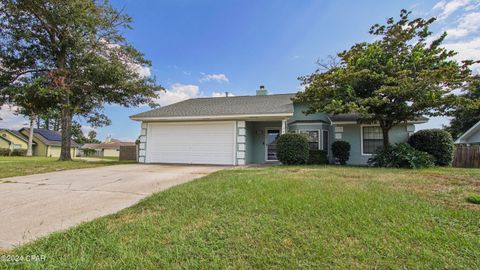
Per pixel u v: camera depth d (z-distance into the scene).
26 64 12.55
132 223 3.43
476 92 14.48
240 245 2.71
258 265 2.36
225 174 7.36
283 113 10.78
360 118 10.71
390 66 9.81
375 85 10.21
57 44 12.26
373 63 10.16
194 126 12.43
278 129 13.48
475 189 4.78
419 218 3.29
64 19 11.66
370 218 3.29
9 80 11.94
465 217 3.30
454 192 4.56
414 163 8.90
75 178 7.16
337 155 12.21
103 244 2.81
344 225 3.10
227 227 3.15
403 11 10.48
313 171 7.61
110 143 53.72
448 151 10.39
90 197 4.97
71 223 3.58
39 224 3.56
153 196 4.73
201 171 8.73
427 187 5.00
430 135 10.71
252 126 13.53
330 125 13.30
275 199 4.16
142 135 12.98
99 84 13.04
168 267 2.35
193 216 3.60
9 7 11.00
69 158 13.42
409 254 2.46
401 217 3.32
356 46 11.05
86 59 12.59
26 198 4.90
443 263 2.32
